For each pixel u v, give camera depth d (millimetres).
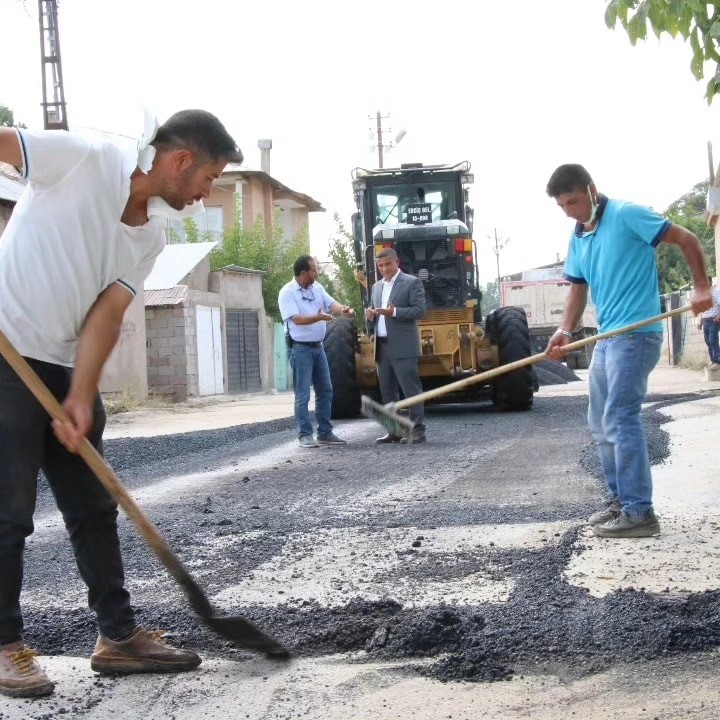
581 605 3979
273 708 3135
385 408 4668
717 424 9883
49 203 3219
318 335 10078
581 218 5277
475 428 11406
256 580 4633
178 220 3393
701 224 41438
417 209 14742
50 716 3115
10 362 3135
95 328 3277
